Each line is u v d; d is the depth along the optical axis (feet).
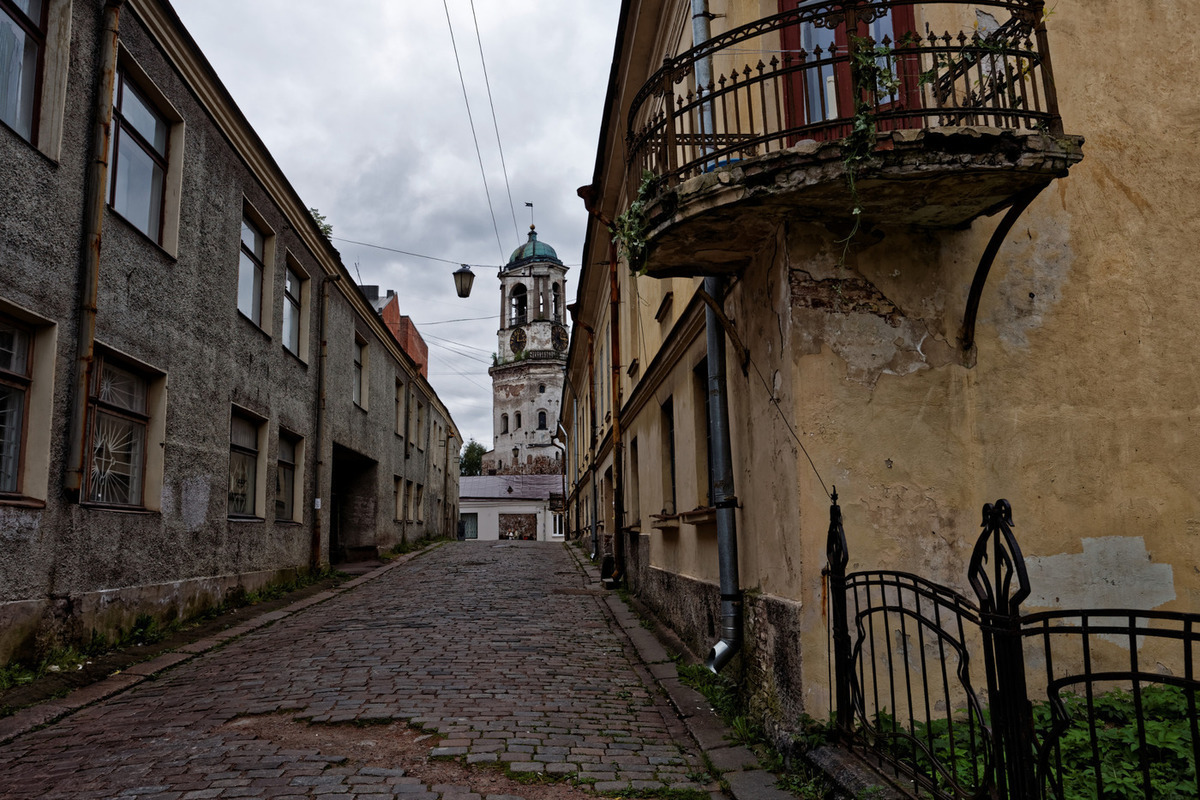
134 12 27.76
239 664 24.43
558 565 63.77
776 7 20.48
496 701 19.79
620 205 42.96
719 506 20.58
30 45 23.30
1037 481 16.99
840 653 14.39
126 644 26.40
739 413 20.49
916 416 16.57
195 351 32.55
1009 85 15.35
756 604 18.60
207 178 33.88
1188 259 18.39
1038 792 9.17
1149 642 16.94
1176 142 18.92
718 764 15.60
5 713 18.44
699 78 20.76
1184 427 17.67
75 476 23.59
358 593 43.52
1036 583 16.72
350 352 58.49
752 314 18.95
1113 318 17.93
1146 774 7.94
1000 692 9.61
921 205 15.89
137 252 27.96
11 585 21.15
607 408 55.42
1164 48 19.30
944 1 15.06
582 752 16.16
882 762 12.83
